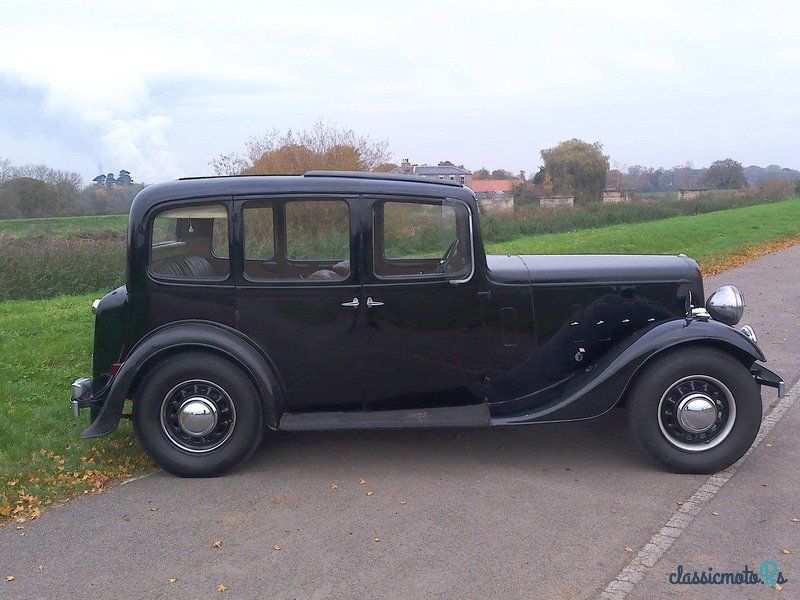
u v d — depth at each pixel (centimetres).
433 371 496
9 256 1579
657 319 520
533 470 481
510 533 394
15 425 560
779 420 560
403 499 441
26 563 374
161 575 360
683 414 461
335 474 481
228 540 394
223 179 480
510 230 2867
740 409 460
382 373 491
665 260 544
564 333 511
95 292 1522
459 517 414
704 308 525
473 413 491
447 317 490
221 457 473
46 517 426
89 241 1741
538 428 563
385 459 505
